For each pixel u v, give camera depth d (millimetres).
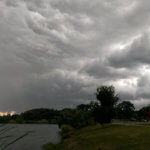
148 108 141125
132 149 28828
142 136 35781
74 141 50156
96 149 34094
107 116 57719
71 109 101750
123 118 124188
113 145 33844
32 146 39281
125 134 40719
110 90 58781
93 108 58844
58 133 90438
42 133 83312
